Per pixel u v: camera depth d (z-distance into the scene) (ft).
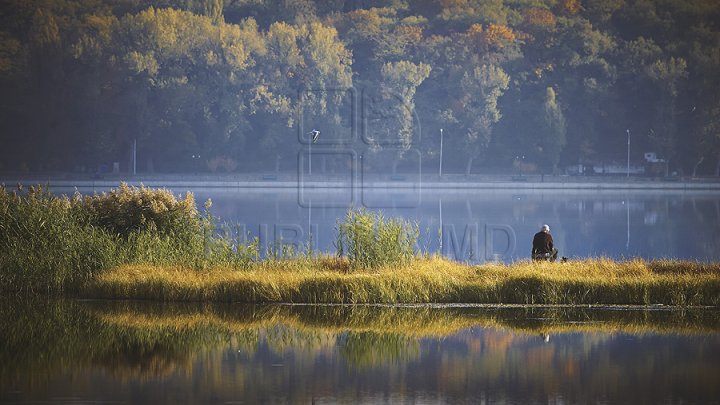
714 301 370.53
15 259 397.80
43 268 395.75
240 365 266.57
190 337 306.55
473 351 287.28
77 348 287.89
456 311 359.66
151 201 435.94
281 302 372.79
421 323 333.62
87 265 399.85
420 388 240.94
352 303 372.17
